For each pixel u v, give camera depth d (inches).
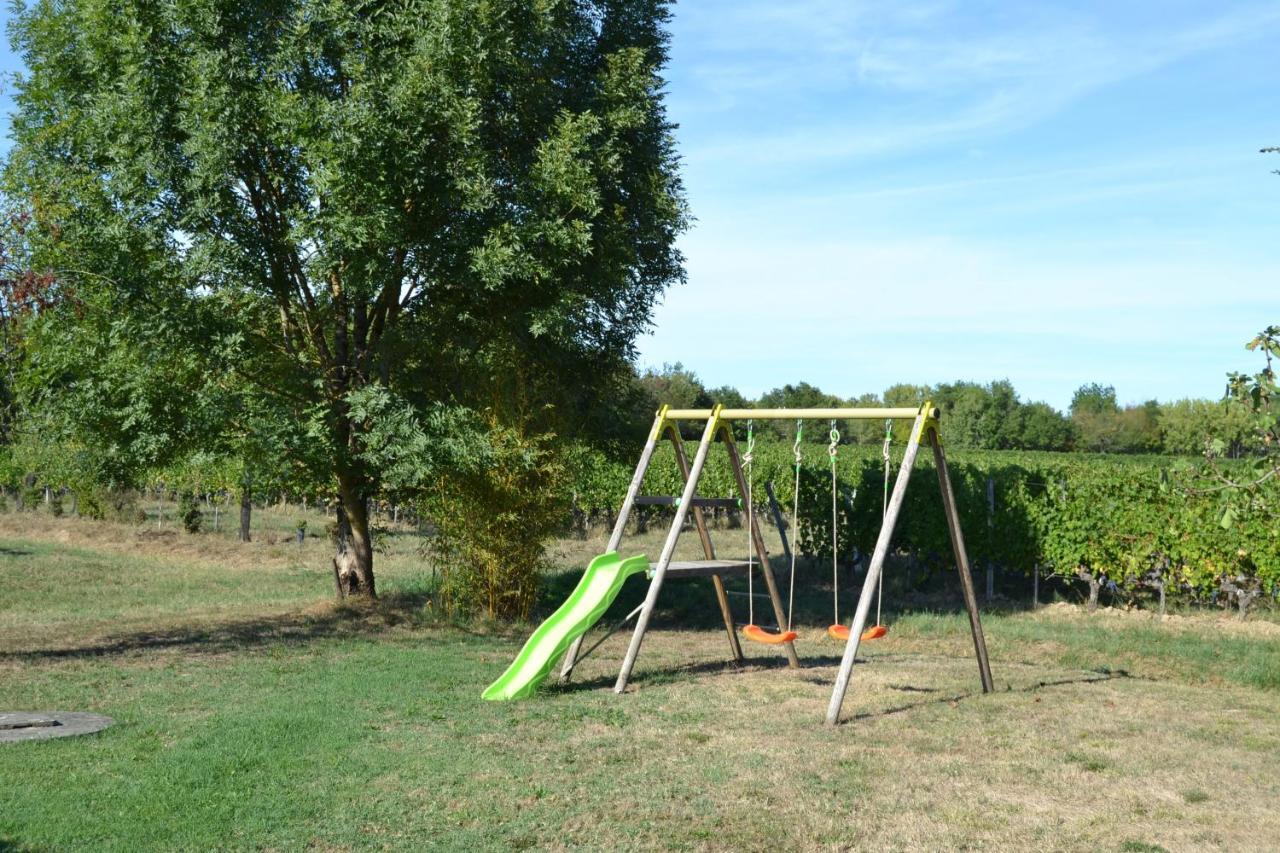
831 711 319.9
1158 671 438.6
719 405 394.3
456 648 480.7
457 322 566.6
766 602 661.9
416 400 543.2
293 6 510.9
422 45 484.7
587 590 388.2
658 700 355.6
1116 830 222.5
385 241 474.6
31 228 441.1
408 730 304.8
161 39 502.3
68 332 491.5
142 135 488.1
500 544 566.6
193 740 285.3
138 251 497.7
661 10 631.8
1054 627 537.3
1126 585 589.6
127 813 222.1
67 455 656.4
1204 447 230.2
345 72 487.8
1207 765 275.3
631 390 685.9
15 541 1029.2
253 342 531.8
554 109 561.6
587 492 1067.9
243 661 432.1
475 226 504.7
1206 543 552.4
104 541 1022.4
